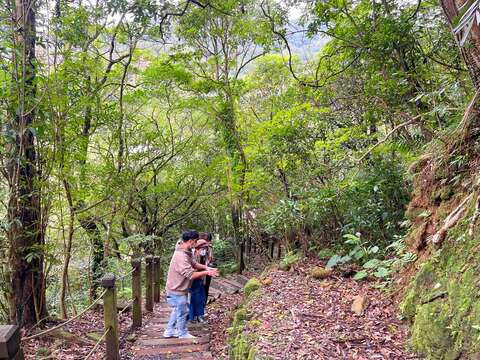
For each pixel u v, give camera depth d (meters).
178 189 11.90
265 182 8.67
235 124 11.20
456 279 3.14
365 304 4.18
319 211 6.46
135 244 9.16
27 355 4.63
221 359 4.50
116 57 9.34
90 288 7.43
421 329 3.17
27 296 5.25
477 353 2.55
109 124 7.41
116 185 7.60
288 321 4.04
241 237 11.88
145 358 4.77
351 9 7.60
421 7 5.93
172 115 12.12
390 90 5.87
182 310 5.45
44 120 5.02
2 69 4.61
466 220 3.41
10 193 4.75
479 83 3.76
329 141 6.54
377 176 6.17
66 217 6.52
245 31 10.09
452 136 4.31
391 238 5.86
